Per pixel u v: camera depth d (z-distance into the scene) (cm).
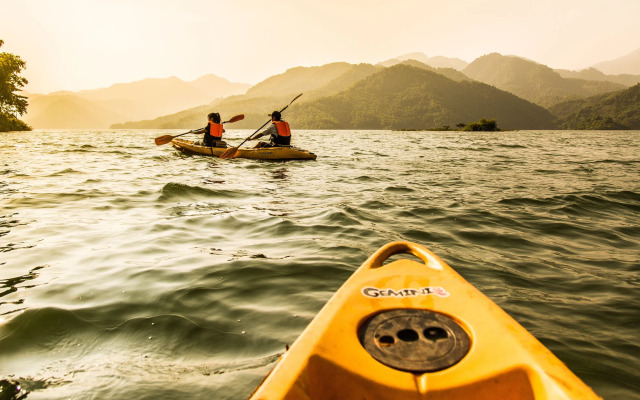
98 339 217
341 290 162
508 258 359
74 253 364
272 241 403
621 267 339
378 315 141
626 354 203
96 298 268
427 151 1831
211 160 1173
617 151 1909
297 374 111
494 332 128
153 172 931
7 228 448
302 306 255
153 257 354
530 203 604
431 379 109
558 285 297
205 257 353
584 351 205
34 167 1038
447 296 154
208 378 180
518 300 268
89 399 167
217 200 609
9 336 218
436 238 420
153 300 265
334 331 130
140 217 503
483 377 109
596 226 480
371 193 680
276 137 1195
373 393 108
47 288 285
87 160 1238
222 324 233
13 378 183
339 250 370
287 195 654
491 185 782
